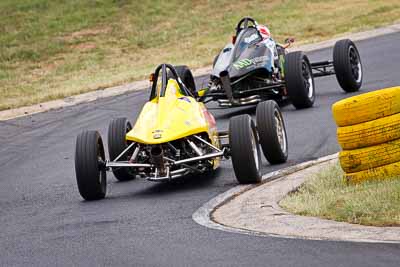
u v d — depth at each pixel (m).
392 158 37.28
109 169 42.81
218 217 34.44
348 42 65.12
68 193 44.84
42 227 36.19
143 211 37.19
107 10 146.12
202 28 132.12
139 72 96.56
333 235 29.12
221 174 44.31
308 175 40.38
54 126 68.88
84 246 31.16
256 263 26.47
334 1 138.50
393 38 94.25
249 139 40.12
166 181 42.72
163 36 129.00
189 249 29.00
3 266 29.39
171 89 43.91
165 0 151.62
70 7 148.88
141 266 27.38
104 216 37.00
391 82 67.94
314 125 54.91
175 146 42.03
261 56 60.25
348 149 37.75
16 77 110.56
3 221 39.06
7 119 74.69
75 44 129.50
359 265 25.31
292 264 26.00
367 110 37.41
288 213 33.28
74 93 85.19
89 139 40.94
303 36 113.12
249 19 62.84
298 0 143.00
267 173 43.12
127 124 46.28
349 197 34.19
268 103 44.75
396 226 29.53
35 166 54.34
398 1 130.12
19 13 146.62
